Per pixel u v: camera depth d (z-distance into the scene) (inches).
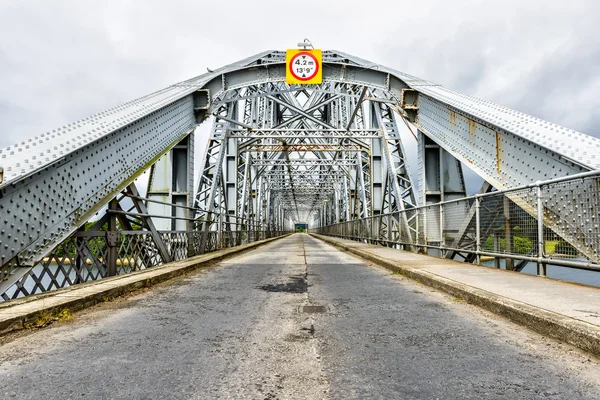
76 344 126.0
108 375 99.3
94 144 251.3
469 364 107.3
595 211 193.3
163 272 280.1
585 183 200.2
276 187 1951.3
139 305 190.1
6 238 172.2
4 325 137.0
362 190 956.6
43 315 154.2
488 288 199.5
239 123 698.2
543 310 147.0
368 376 98.9
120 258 277.4
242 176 987.9
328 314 169.0
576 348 121.3
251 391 89.9
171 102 405.1
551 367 105.0
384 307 183.6
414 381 95.5
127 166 303.1
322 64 586.9
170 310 178.2
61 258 214.2
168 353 116.8
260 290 235.6
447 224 383.9
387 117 724.0
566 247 214.4
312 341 128.9
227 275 312.2
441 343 126.7
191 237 446.0
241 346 123.6
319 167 1813.5
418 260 370.9
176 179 474.3
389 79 530.9
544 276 237.3
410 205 642.2
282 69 585.0
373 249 568.4
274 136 741.9
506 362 108.9
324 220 2780.5
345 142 1015.0
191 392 89.2
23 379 96.7
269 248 791.1
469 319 159.2
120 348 121.6
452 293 213.2
